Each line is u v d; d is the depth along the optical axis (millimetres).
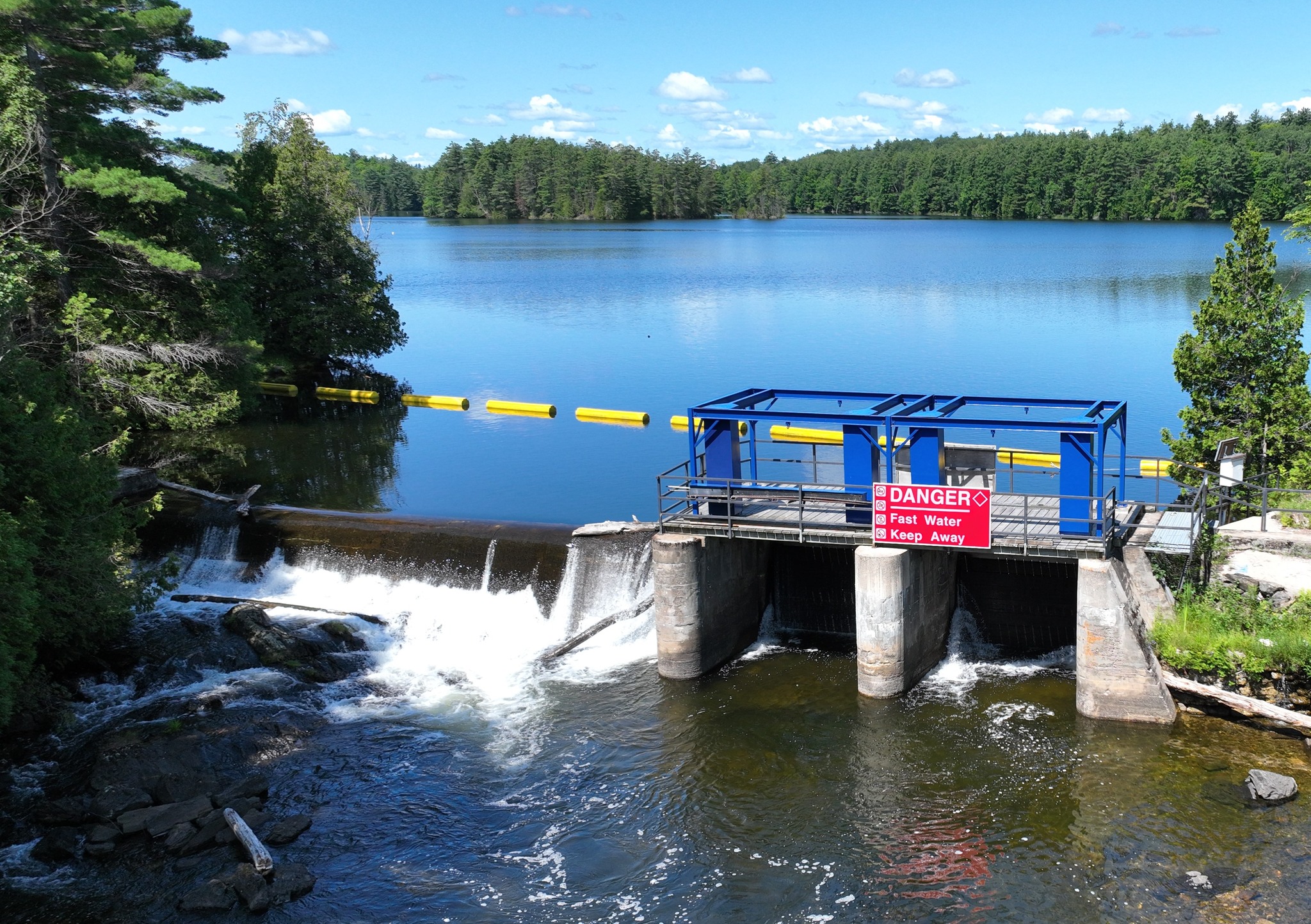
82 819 20891
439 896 18562
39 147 39031
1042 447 46000
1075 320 77938
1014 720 23234
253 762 23141
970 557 27469
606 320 87250
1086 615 22547
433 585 31250
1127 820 19406
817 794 21000
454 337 80938
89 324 40594
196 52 44594
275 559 33062
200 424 44500
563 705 25312
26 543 23266
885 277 113312
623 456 46312
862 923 17375
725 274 122438
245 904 18391
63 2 38469
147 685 26203
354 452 47406
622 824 20516
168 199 39188
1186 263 118875
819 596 29188
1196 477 31281
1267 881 17484
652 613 28312
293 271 59188
